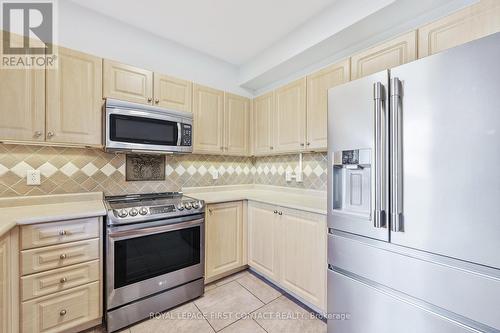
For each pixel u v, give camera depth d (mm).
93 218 1512
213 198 2229
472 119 908
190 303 1875
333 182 1423
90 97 1710
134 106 1820
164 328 1585
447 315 991
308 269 1734
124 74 1855
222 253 2178
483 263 883
